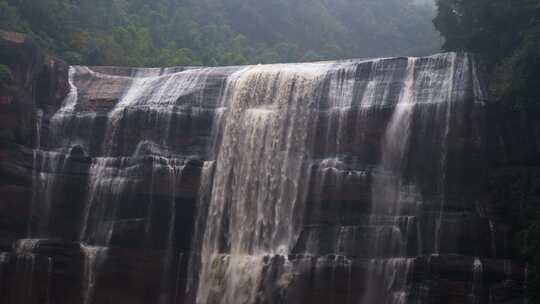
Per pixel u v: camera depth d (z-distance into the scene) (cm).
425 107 4259
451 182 4069
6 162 4500
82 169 4756
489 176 4022
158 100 4934
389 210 4159
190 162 4628
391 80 4475
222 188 4622
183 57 7656
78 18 7125
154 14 8631
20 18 6116
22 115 4653
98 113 4944
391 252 4019
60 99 5078
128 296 4472
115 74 5328
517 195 3878
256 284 4197
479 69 4362
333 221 4234
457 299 3666
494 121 4112
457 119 4150
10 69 4688
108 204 4659
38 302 4353
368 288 3938
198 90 4903
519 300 3597
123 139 4825
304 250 4234
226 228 4553
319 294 4022
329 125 4481
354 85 4550
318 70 4700
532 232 3659
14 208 4534
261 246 4431
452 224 3912
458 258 3716
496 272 3666
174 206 4581
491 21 4666
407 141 4238
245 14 10112
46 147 4872
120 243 4559
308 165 4412
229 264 4347
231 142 4709
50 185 4712
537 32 4103
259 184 4556
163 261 4509
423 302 3731
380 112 4366
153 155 4681
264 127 4644
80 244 4512
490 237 3838
